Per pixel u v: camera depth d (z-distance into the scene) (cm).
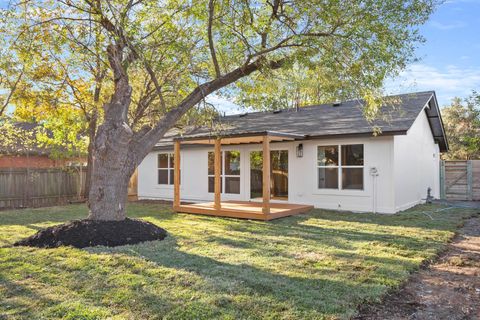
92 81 1253
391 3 731
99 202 735
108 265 523
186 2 868
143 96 1216
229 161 1454
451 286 458
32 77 1229
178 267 514
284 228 850
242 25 839
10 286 433
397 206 1107
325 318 350
